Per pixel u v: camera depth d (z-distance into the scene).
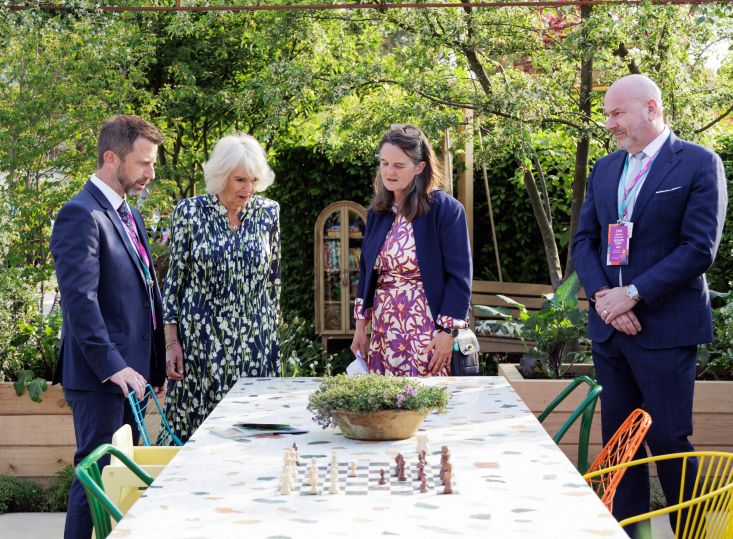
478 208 8.61
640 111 3.38
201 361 3.56
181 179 8.92
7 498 4.52
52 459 4.62
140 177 3.27
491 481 1.93
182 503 1.79
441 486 1.89
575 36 5.45
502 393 3.02
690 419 3.40
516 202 8.37
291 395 3.04
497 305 8.01
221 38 8.70
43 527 4.26
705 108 5.73
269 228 3.73
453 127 6.01
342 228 8.57
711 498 2.20
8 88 7.17
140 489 2.55
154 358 3.44
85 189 3.22
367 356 3.73
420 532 1.59
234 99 7.90
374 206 3.64
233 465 2.10
